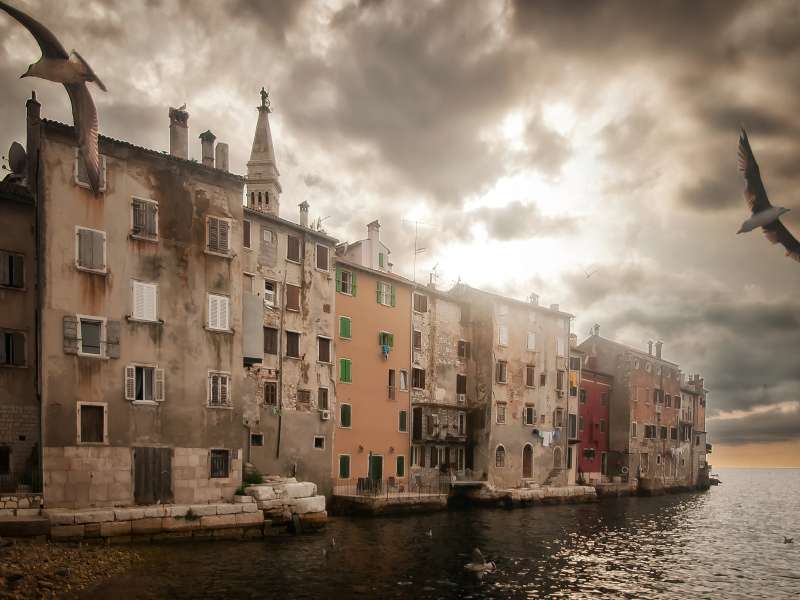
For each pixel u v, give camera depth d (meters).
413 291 50.66
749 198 8.01
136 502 26.84
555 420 62.50
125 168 28.66
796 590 26.31
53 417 25.25
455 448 53.66
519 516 44.81
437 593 22.09
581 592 23.66
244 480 31.98
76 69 8.17
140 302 28.27
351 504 39.91
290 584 21.77
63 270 26.36
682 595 24.30
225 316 30.94
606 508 55.16
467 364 56.78
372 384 45.78
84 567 21.16
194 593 20.02
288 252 40.16
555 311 64.00
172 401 28.56
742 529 46.88
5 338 25.95
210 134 34.53
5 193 26.66
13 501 23.34
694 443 98.06
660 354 92.56
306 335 40.62
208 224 30.98
